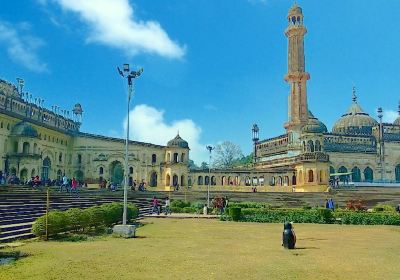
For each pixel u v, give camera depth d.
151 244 18.27
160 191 60.66
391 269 13.08
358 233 24.17
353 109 95.38
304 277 11.80
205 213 39.97
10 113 57.22
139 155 75.12
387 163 83.38
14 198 30.86
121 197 46.88
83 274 11.70
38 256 14.47
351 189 60.94
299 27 82.38
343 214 31.73
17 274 11.55
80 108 82.62
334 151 81.12
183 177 69.69
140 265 13.16
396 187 64.62
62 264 13.04
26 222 22.03
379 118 85.38
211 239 20.56
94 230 23.28
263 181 73.19
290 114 81.94
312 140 71.62
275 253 16.11
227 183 75.50
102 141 74.88
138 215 32.72
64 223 19.92
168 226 27.77
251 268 12.96
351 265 13.68
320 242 19.78
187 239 20.44
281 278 11.62
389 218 30.53
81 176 74.00
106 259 14.11
